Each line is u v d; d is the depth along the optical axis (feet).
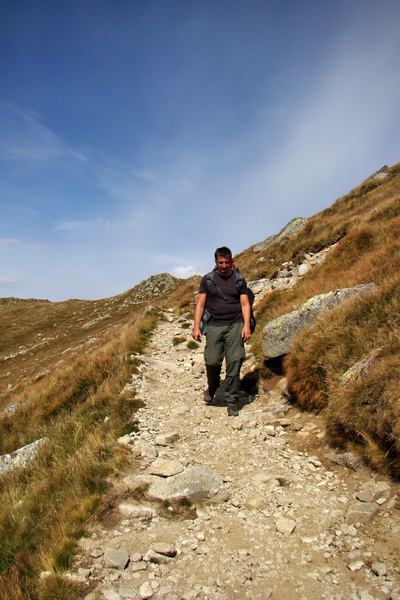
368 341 18.21
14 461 20.70
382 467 12.75
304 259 58.29
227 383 20.51
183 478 13.88
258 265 74.08
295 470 14.43
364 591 8.61
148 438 18.01
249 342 32.09
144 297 194.90
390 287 20.99
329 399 16.90
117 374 29.32
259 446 16.65
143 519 12.10
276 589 8.98
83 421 22.22
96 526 11.75
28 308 249.55
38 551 11.03
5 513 13.91
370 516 10.97
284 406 19.94
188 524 11.83
